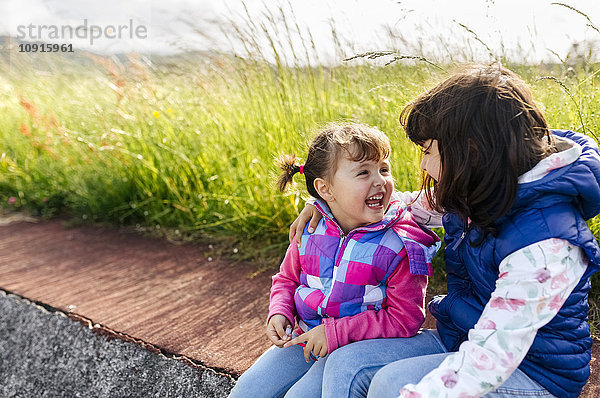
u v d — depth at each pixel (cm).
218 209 372
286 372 173
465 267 155
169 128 412
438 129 140
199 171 394
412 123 149
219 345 234
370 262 164
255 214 337
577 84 257
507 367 127
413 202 185
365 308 168
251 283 295
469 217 141
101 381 244
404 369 142
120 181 418
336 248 172
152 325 256
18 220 452
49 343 270
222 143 391
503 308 131
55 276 326
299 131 336
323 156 171
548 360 136
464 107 135
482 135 133
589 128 237
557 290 128
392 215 169
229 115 399
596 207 136
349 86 348
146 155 413
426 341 163
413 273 159
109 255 356
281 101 361
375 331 162
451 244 159
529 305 129
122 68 427
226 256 336
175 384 223
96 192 430
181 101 435
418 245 162
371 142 165
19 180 485
